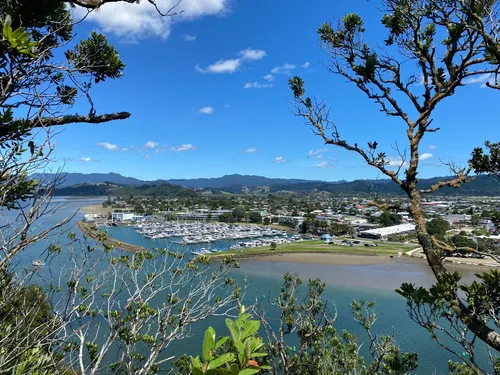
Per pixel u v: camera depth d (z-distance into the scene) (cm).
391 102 515
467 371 877
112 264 587
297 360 718
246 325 151
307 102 569
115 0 342
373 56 525
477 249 404
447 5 405
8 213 307
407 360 768
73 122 402
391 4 486
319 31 583
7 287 356
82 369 414
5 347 337
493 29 371
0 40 251
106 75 473
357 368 902
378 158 507
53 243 473
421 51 479
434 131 482
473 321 345
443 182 468
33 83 306
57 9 366
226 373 132
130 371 469
